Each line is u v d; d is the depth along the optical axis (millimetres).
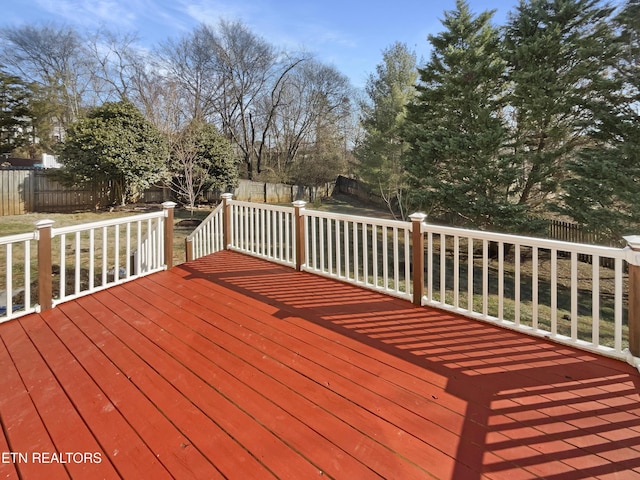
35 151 21422
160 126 13781
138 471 1597
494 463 1625
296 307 3525
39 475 1581
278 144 24219
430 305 3492
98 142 11703
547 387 2197
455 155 9648
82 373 2398
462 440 1766
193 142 13297
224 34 21969
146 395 2148
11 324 3178
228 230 5824
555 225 10570
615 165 7246
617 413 1953
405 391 2164
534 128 8961
